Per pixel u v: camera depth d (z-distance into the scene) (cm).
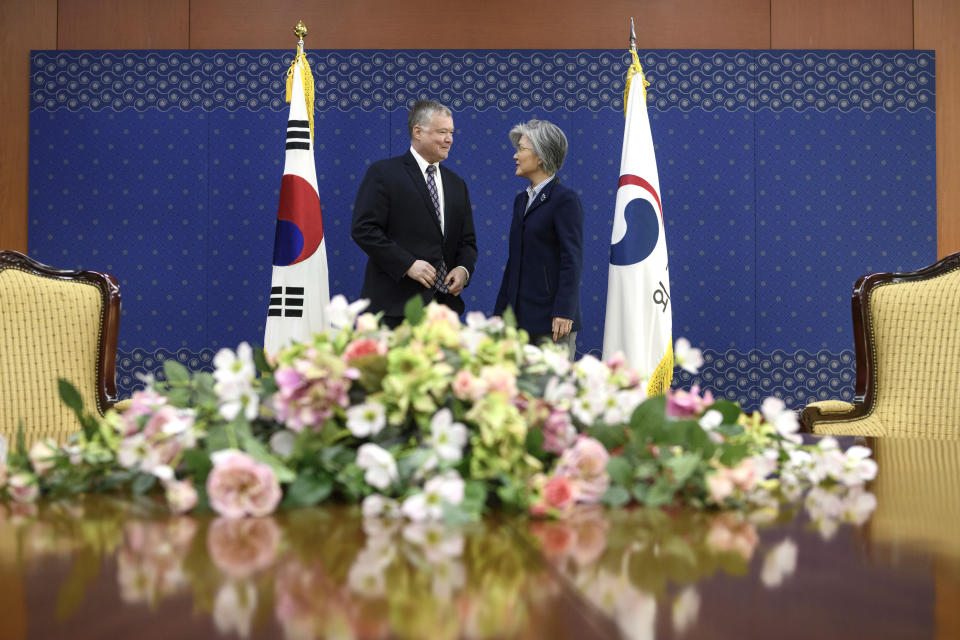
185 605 51
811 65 559
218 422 89
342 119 552
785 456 104
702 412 93
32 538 71
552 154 381
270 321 437
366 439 86
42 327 254
